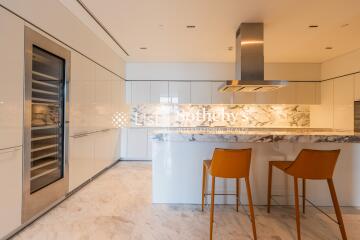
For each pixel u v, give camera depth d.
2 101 1.87
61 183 2.79
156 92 5.40
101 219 2.44
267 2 2.56
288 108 5.55
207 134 2.52
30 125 2.20
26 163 2.15
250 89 3.43
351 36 3.59
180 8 2.74
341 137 2.43
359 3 2.57
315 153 2.05
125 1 2.58
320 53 4.52
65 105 2.81
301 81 5.30
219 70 5.42
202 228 2.27
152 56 4.91
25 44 2.11
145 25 3.25
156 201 2.86
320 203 2.80
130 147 5.40
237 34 3.33
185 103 5.36
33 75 2.26
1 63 1.85
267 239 2.09
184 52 4.60
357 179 2.79
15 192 2.04
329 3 2.57
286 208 2.76
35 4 2.24
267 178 2.81
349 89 4.36
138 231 2.21
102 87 4.01
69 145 2.93
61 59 2.76
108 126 4.39
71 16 2.89
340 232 2.21
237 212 2.63
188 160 2.85
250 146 2.81
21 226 2.18
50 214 2.54
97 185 3.56
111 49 4.41
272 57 4.86
